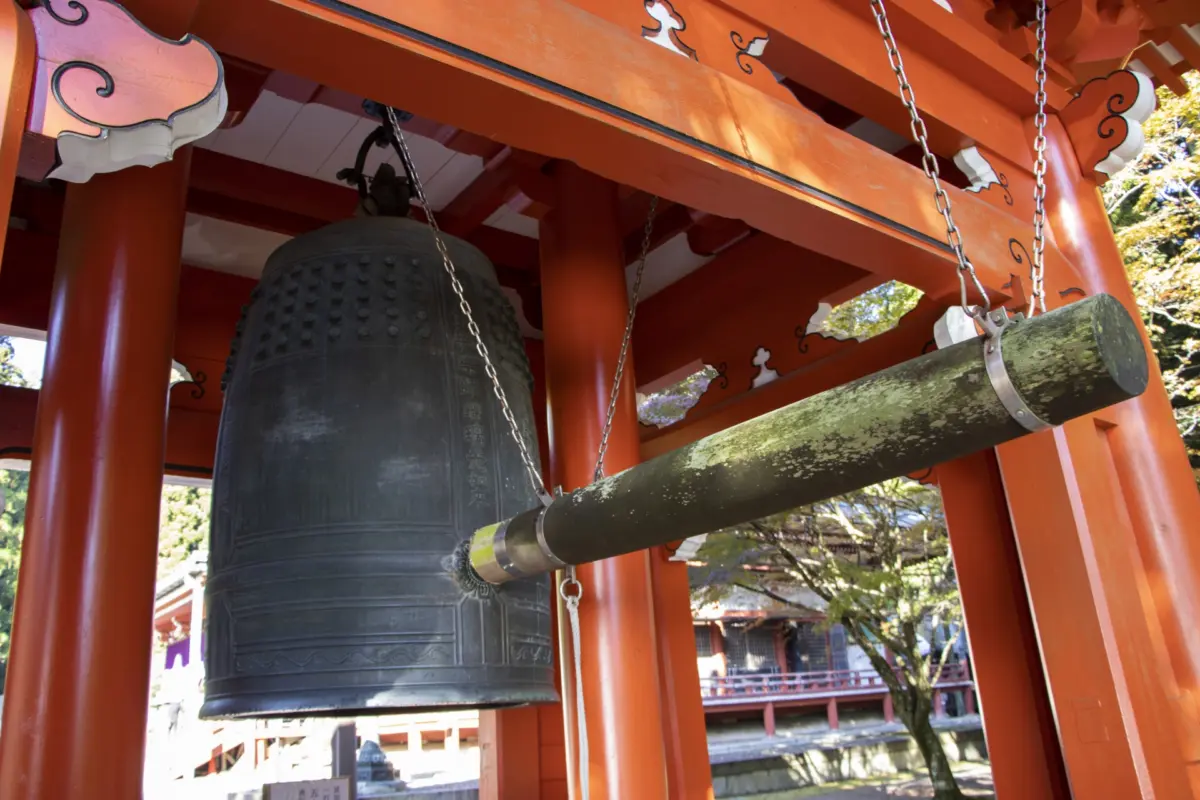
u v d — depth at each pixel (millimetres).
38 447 4008
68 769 3537
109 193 4301
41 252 6832
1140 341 2125
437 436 3838
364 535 3564
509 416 3674
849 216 4062
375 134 4566
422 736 29250
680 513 2652
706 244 8047
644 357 9188
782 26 4496
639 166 3576
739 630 36594
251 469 3752
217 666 3607
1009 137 5734
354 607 3473
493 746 8781
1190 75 15500
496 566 3461
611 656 5078
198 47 2443
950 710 35062
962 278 2631
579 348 5793
